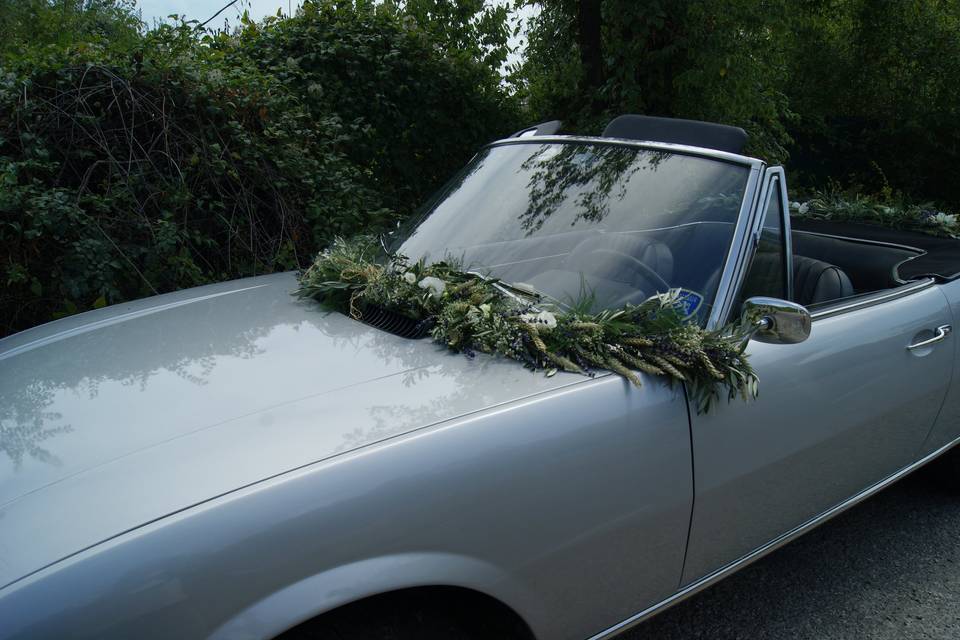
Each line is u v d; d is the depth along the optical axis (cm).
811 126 1420
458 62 789
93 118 449
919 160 1389
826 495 252
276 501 142
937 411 291
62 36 518
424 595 167
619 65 906
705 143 309
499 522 163
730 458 206
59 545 131
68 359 203
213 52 598
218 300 249
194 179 487
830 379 233
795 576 291
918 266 307
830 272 288
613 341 196
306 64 678
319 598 142
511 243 247
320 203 530
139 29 571
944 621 265
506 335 194
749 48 884
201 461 149
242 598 136
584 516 176
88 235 423
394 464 153
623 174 256
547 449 171
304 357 193
